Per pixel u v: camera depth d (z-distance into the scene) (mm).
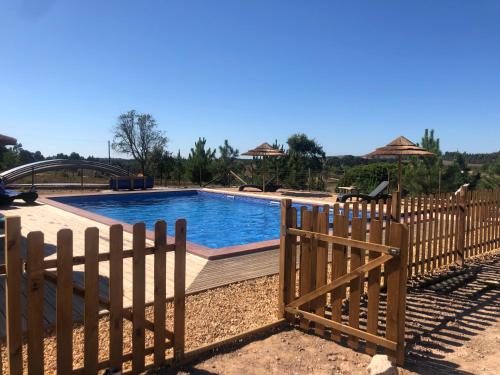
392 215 5543
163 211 17656
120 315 3107
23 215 12125
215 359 3549
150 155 32969
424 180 15141
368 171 22219
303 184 24297
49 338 3754
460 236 6875
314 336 4066
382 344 3539
